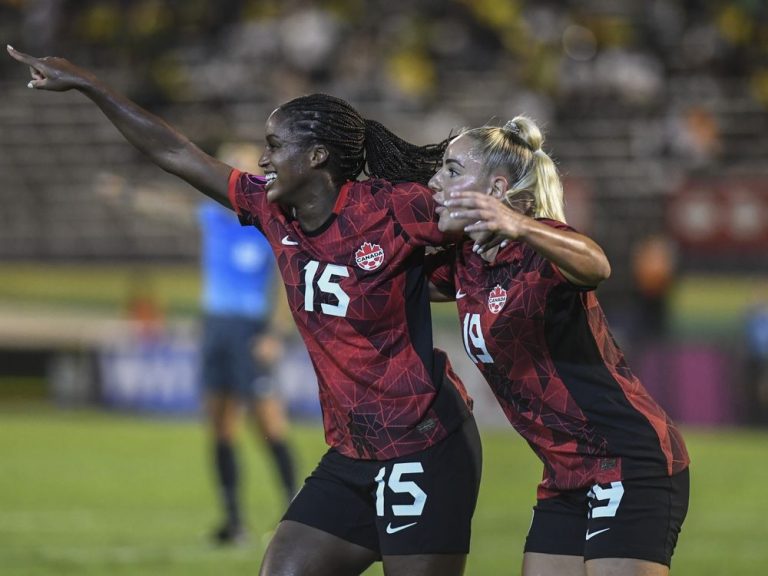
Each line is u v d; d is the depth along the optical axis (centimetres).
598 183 6212
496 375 1275
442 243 1263
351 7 7088
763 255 5075
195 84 6781
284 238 1294
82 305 5078
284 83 6594
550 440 1277
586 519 1291
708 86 6881
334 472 1312
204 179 1352
